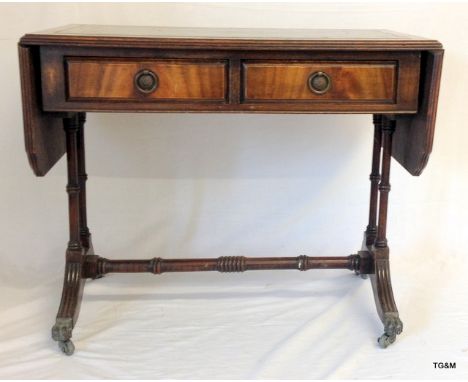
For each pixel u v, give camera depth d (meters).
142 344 1.75
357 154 2.21
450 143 2.22
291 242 2.28
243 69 1.54
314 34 1.77
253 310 1.95
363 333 1.81
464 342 1.78
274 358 1.67
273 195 2.25
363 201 2.26
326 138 2.20
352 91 1.56
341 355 1.71
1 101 2.08
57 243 2.21
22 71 1.47
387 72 1.56
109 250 2.24
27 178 2.15
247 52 1.52
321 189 2.25
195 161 2.20
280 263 1.94
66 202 2.18
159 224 2.24
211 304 1.98
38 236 2.20
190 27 2.02
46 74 1.50
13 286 2.08
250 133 2.18
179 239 2.26
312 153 2.21
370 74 1.56
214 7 2.08
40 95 1.54
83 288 1.93
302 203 2.26
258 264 1.93
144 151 2.17
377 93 1.57
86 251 1.95
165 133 2.16
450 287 2.09
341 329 1.83
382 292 1.84
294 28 2.07
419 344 1.77
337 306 1.96
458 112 2.20
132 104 1.54
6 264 2.19
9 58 2.05
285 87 1.55
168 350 1.73
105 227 2.22
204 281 2.12
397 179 2.25
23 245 2.20
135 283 2.09
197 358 1.69
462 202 2.27
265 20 2.09
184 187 2.22
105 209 2.21
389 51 1.54
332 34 1.78
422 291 2.06
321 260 1.94
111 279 2.11
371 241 2.02
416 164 1.64
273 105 1.56
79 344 1.75
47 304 1.95
